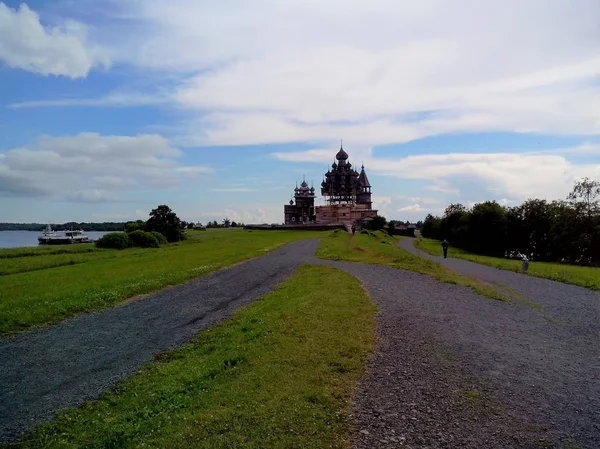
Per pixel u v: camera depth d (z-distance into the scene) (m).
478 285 27.34
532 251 86.62
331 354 12.04
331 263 38.69
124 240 57.91
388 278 29.17
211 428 8.07
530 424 8.63
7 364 13.77
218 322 18.47
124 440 8.32
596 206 70.06
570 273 37.44
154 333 17.11
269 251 52.88
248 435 7.79
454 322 17.05
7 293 23.59
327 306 18.34
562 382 11.05
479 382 10.75
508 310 20.11
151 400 10.41
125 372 12.94
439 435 8.05
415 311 18.66
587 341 15.27
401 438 7.88
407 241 111.00
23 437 9.22
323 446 7.48
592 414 9.20
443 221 127.88
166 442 7.73
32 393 11.55
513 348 13.95
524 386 10.65
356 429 8.14
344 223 133.50
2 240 117.56
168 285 27.86
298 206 168.88
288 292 23.47
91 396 11.27
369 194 174.50
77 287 25.47
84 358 14.27
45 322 18.69
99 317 19.70
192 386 10.75
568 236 71.44
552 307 21.58
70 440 8.95
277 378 10.32
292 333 14.23
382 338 14.16
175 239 73.06
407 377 10.80
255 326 16.11
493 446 7.76
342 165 165.00
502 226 84.69
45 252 48.88
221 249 56.25
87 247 56.81
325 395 9.39
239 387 9.91
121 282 27.28
